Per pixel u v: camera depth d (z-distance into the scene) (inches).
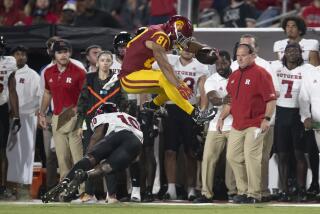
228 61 1529.3
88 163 1243.8
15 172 1589.6
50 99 1584.6
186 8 1811.0
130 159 1253.1
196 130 1539.1
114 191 1439.5
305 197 1526.8
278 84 1523.1
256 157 1450.5
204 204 1411.2
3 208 1282.0
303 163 1533.0
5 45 1622.8
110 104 1300.4
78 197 1501.0
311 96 1520.7
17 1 2231.8
